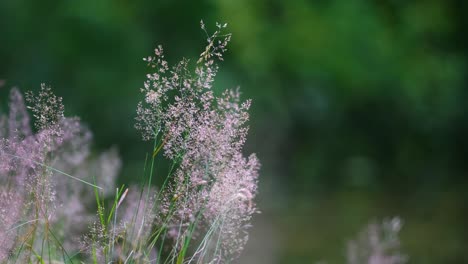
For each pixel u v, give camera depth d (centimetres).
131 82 1059
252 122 1137
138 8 1095
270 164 1187
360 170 1354
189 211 215
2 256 221
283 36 1324
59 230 288
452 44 1645
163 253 236
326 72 1367
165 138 213
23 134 253
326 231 871
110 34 1067
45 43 1060
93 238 219
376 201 1109
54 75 1052
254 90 1185
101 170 369
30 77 1048
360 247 560
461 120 1514
